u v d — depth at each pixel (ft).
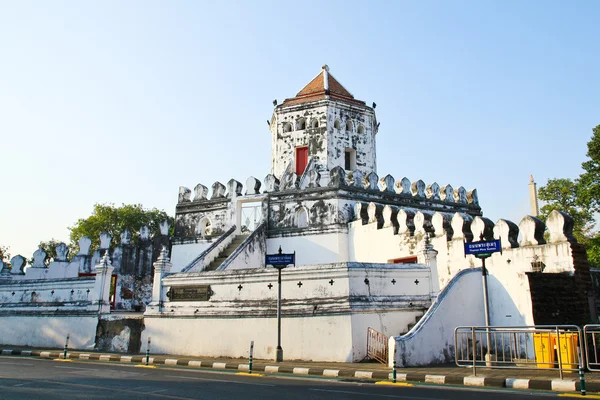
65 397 30.76
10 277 88.12
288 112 105.50
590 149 81.20
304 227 87.97
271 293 58.49
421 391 34.45
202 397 31.01
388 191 92.32
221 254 85.40
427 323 50.47
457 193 101.55
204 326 61.41
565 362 41.57
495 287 57.52
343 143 102.83
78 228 165.37
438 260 66.69
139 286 102.27
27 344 74.18
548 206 120.16
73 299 72.90
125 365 52.75
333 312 53.52
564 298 52.13
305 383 38.45
